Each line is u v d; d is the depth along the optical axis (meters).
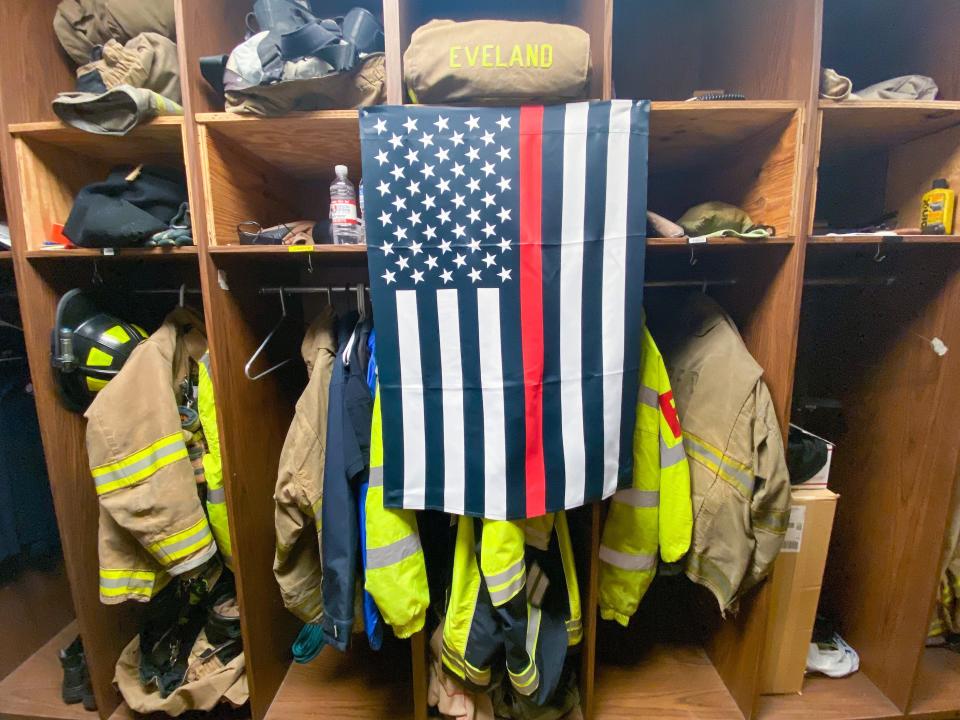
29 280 1.15
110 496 1.09
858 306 1.44
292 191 1.52
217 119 1.04
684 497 1.15
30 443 1.41
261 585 1.29
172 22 1.16
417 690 1.19
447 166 0.99
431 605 1.30
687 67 1.54
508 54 0.95
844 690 1.36
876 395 1.39
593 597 1.19
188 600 1.45
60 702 1.36
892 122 1.14
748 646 1.26
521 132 0.98
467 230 1.00
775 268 1.16
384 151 0.98
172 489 1.11
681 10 1.52
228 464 1.15
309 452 1.12
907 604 1.28
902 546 1.30
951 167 1.16
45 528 1.44
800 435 1.33
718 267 1.45
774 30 1.16
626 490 1.16
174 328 1.25
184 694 1.23
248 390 1.25
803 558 1.27
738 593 1.16
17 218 1.13
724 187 1.38
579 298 1.03
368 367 1.12
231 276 1.18
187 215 1.12
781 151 1.11
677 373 1.30
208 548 1.16
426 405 1.04
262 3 1.06
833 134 1.23
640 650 1.50
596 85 1.09
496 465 1.05
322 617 1.24
